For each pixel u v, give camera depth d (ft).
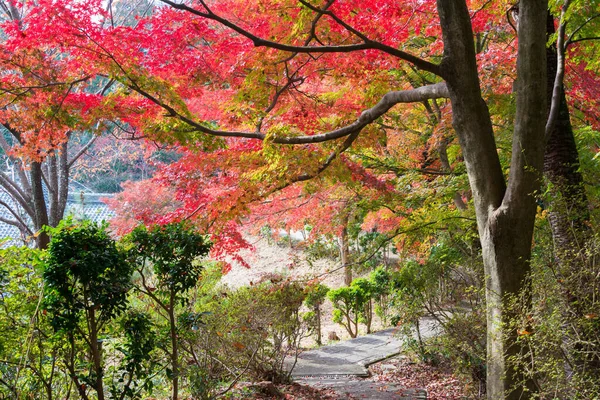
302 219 32.53
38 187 28.96
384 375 28.68
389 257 61.87
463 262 25.21
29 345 14.14
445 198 26.68
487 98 23.24
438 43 23.59
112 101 19.25
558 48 17.70
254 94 20.85
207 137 19.76
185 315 17.48
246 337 23.03
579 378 11.37
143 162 69.15
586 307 11.51
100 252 14.06
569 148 18.01
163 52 20.65
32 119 19.88
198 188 22.86
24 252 14.90
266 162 21.09
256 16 21.09
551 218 16.05
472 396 22.85
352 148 22.94
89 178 74.23
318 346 37.65
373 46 16.70
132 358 15.55
